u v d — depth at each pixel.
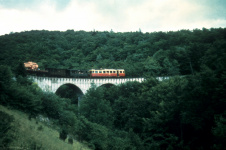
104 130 44.91
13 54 146.88
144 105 59.78
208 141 35.88
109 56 168.88
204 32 139.62
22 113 37.94
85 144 38.84
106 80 87.25
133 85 79.00
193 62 79.88
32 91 47.53
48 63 150.12
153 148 39.84
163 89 56.00
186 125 41.94
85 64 154.88
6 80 40.88
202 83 36.75
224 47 55.88
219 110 34.56
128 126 57.91
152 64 107.06
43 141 24.23
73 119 45.38
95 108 59.12
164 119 43.91
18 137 21.03
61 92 105.62
